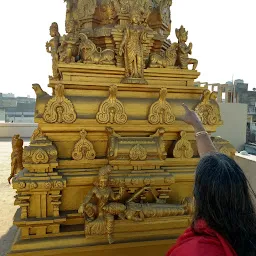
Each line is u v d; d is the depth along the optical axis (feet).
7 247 11.06
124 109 10.21
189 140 11.12
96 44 12.24
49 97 9.91
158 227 9.59
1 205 15.83
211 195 3.90
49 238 8.93
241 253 3.73
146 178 9.70
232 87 41.83
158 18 13.21
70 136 9.90
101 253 9.10
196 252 3.63
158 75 11.34
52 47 13.57
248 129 47.83
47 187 8.84
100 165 9.87
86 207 9.04
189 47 11.87
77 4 13.20
